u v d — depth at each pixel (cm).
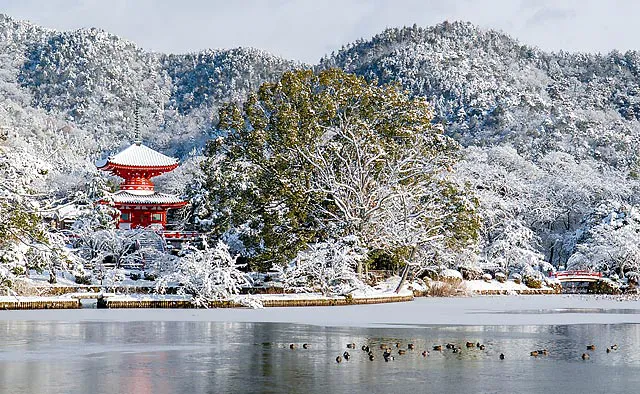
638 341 2641
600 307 4638
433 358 2164
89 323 3184
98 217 5788
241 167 5475
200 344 2464
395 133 5516
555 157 10256
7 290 4050
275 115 5394
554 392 1684
